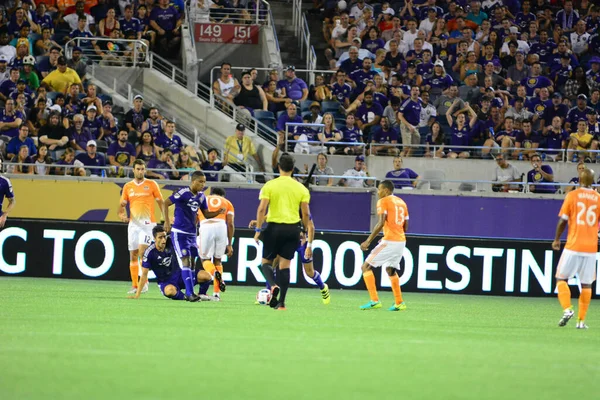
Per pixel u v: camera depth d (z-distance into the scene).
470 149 74.06
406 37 84.75
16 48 75.19
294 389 20.16
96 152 66.38
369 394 19.84
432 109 77.12
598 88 84.38
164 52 84.44
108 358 23.73
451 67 84.38
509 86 82.19
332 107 76.69
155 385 20.09
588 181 37.06
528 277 59.28
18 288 49.28
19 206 62.56
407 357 25.94
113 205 63.22
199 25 85.06
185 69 82.31
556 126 76.69
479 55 84.56
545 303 55.12
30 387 19.42
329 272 59.00
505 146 74.50
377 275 59.06
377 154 72.88
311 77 82.19
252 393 19.52
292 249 40.41
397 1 89.88
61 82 72.94
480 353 27.56
